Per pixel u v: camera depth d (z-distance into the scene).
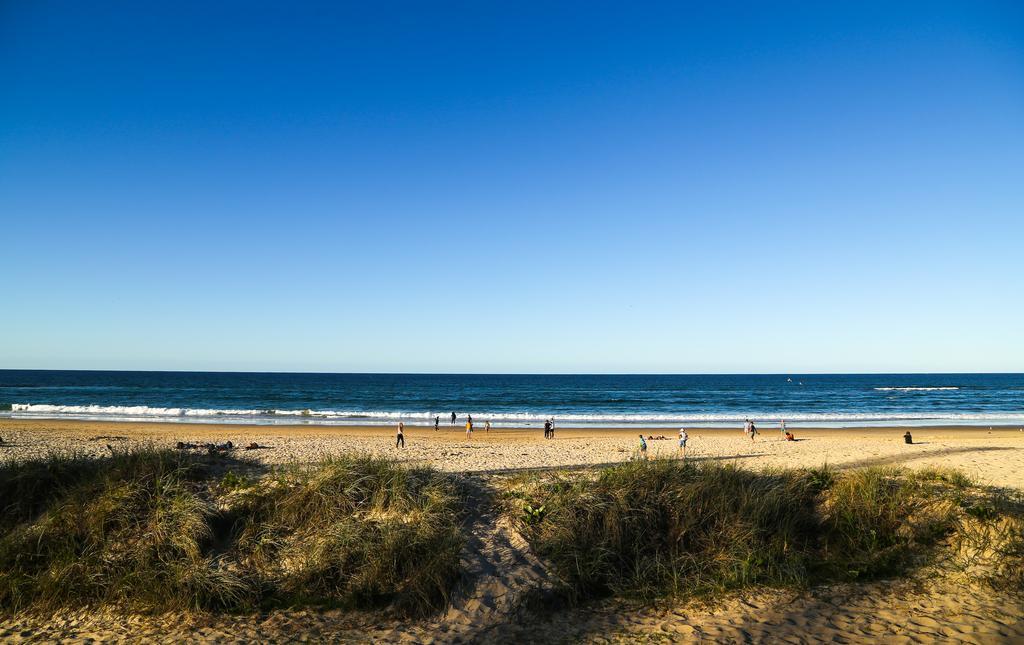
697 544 8.49
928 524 8.63
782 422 36.12
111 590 7.52
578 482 9.69
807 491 9.70
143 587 7.48
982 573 7.57
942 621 6.58
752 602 7.25
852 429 41.00
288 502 8.95
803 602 7.21
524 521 8.71
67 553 8.02
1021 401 73.38
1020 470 14.30
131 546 8.17
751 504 8.91
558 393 91.06
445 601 7.20
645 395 86.19
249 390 88.50
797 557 8.12
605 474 10.07
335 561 7.75
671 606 7.26
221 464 10.86
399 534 7.93
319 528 8.53
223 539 8.47
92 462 10.49
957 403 70.50
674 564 8.05
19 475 9.43
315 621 7.00
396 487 9.18
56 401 63.19
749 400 75.44
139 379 135.50
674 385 127.94
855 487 9.49
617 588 7.64
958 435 34.94
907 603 7.08
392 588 7.47
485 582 7.48
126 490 8.91
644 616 7.04
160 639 6.67
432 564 7.50
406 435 34.59
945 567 7.85
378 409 60.31
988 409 61.25
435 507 8.81
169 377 157.75
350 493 9.05
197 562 7.77
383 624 6.91
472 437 33.94
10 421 40.12
